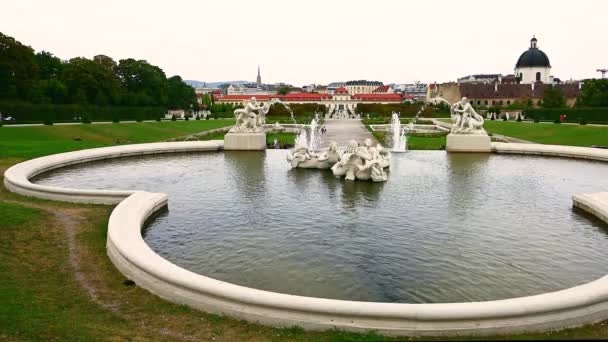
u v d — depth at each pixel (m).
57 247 16.02
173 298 11.80
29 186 23.47
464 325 9.98
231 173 31.91
